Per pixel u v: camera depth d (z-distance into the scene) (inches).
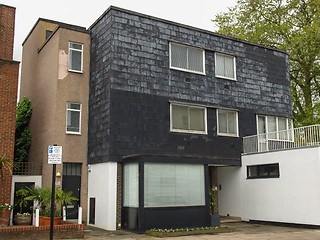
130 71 631.2
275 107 815.7
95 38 692.1
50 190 501.7
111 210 573.3
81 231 474.6
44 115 711.1
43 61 757.3
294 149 610.5
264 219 651.5
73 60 694.5
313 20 1019.9
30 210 634.2
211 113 717.9
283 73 849.5
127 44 637.3
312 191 572.7
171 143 653.3
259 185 670.5
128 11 648.4
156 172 551.2
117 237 486.9
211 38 746.8
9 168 570.6
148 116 636.1
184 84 690.2
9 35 681.0
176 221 550.9
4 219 480.4
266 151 664.4
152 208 534.9
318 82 1098.7
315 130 599.8
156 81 657.0
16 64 602.5
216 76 737.0
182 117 677.9
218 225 584.4
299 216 588.4
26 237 440.5
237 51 781.9
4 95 585.0
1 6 679.1
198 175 593.6
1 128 575.2
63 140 656.4
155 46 668.1
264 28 1058.7
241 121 754.8
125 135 606.2
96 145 638.5
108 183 581.6
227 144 725.3
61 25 687.1
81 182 661.9
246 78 782.5
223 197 753.6
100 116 633.6
